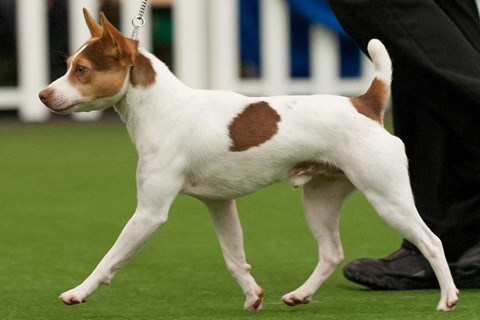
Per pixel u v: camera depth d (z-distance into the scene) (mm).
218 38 23172
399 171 8289
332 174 8523
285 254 11570
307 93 23469
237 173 8430
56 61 23484
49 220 13719
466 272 9430
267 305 9070
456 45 9180
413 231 8336
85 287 8203
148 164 8344
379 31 9156
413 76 9281
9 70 23688
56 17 23266
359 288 9773
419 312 8562
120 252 8273
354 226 13219
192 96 8469
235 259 8781
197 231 12953
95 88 8359
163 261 11219
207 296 9484
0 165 18469
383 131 8375
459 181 9672
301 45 23375
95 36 8539
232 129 8383
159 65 8516
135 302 9242
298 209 14500
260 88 23391
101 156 19422
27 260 11367
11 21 23422
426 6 9172
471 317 8328
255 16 23234
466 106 9266
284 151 8391
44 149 20375
